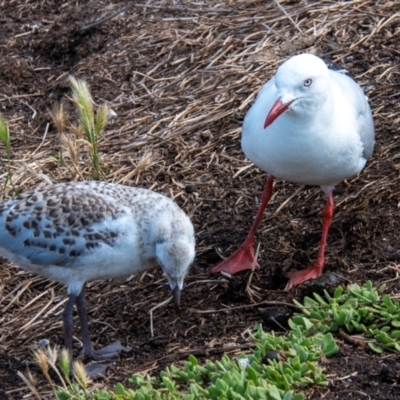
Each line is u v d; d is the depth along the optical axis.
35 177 8.08
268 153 6.30
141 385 5.38
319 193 7.60
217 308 6.44
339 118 6.21
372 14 9.54
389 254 6.73
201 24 9.92
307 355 5.39
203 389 5.13
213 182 7.90
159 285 6.82
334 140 6.15
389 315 5.78
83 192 5.90
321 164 6.25
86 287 6.92
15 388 5.80
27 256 5.90
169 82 9.23
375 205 7.31
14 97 9.62
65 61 10.20
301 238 7.16
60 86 9.52
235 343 5.90
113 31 10.19
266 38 9.48
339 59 8.98
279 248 7.09
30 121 9.23
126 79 9.41
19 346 6.34
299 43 9.26
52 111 8.91
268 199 6.93
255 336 5.87
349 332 5.78
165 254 5.72
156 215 5.75
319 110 6.04
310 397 5.19
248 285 6.60
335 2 9.81
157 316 6.46
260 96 6.52
